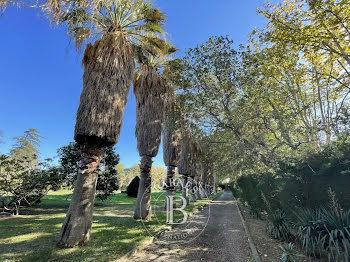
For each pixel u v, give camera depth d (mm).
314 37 7453
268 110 8844
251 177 10203
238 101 9102
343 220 3297
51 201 16172
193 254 4383
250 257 4203
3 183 9633
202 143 17766
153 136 8836
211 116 10219
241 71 8633
